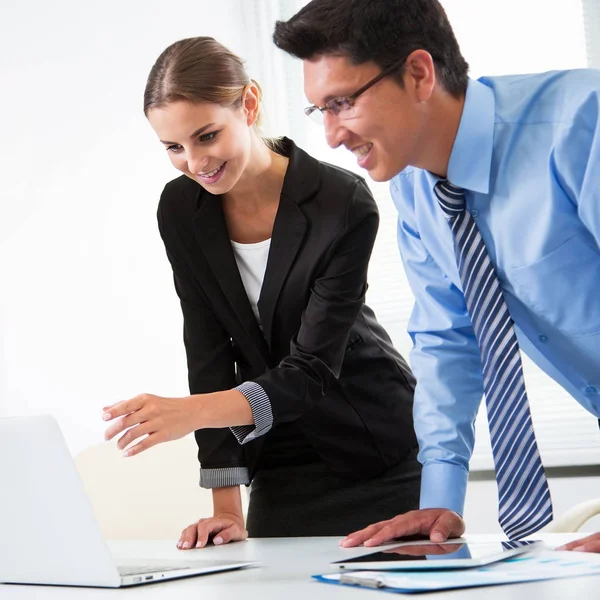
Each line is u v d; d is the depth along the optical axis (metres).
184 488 2.15
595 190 1.13
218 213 1.66
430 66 1.18
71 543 0.96
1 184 2.94
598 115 1.14
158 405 1.29
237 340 1.69
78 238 2.91
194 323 1.72
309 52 1.18
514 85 1.27
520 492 1.23
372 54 1.15
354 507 1.70
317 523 1.70
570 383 1.37
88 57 2.93
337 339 1.58
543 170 1.21
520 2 2.71
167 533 2.11
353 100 1.17
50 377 2.88
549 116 1.21
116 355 2.87
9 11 2.97
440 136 1.23
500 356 1.25
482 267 1.27
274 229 1.62
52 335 2.89
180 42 1.52
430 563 0.91
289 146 1.69
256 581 0.94
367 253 1.62
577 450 2.54
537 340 1.35
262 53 2.93
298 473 1.75
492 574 0.85
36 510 0.97
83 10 2.94
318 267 1.60
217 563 1.10
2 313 2.90
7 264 2.92
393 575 0.86
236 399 1.42
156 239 2.86
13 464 0.96
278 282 1.62
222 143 1.49
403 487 1.73
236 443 1.61
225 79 1.49
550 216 1.21
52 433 0.93
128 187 2.89
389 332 2.81
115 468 2.16
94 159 2.92
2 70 2.96
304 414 1.70
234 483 1.60
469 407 1.41
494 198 1.25
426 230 1.39
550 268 1.23
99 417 2.85
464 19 2.77
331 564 1.04
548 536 1.18
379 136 1.20
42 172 2.93
